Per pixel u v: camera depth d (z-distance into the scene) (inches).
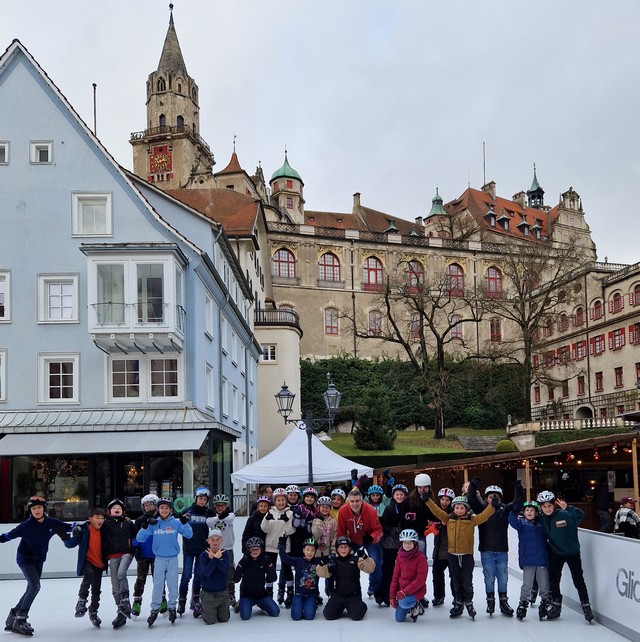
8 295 1024.9
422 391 2908.5
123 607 488.7
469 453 2187.5
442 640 428.1
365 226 4247.0
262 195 3799.2
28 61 1068.5
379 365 2955.2
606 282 2805.1
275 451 932.0
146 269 967.0
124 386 1011.9
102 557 498.9
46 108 1063.6
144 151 4200.3
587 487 1400.1
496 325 3469.5
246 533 527.8
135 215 1048.8
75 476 919.0
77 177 1053.2
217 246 1251.8
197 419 967.0
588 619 470.6
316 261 3280.0
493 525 503.2
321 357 3193.9
